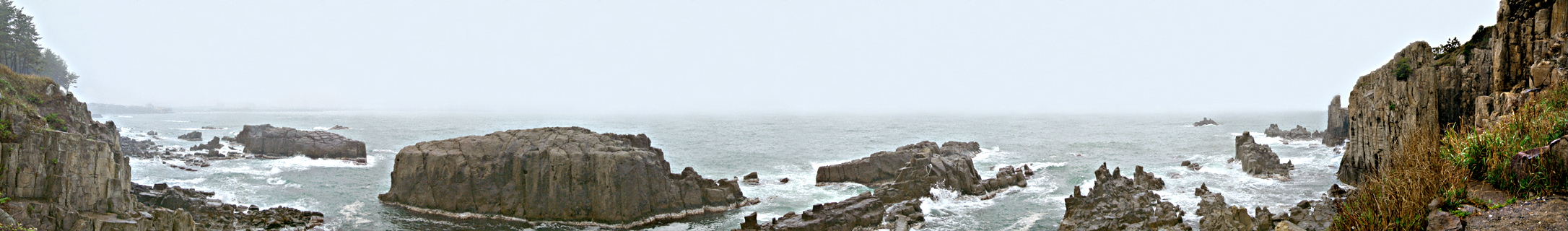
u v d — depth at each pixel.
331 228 49.34
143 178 70.81
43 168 34.31
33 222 31.69
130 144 94.31
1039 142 129.62
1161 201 49.03
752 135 161.25
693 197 54.81
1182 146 117.00
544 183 51.62
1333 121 105.31
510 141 54.81
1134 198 48.09
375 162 91.25
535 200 51.34
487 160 53.84
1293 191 61.56
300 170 81.75
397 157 56.62
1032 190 63.88
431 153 54.72
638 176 51.22
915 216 50.47
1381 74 62.53
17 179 33.50
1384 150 56.72
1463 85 54.56
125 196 37.94
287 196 62.31
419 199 54.44
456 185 53.25
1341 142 101.94
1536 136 18.69
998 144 124.50
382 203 56.47
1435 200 17.45
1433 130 23.77
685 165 89.94
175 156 89.62
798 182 71.12
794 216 47.16
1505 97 31.53
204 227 42.75
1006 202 58.06
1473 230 15.78
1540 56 37.72
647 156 52.84
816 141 143.38
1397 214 17.81
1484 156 19.20
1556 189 16.39
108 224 33.22
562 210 50.72
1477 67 54.06
